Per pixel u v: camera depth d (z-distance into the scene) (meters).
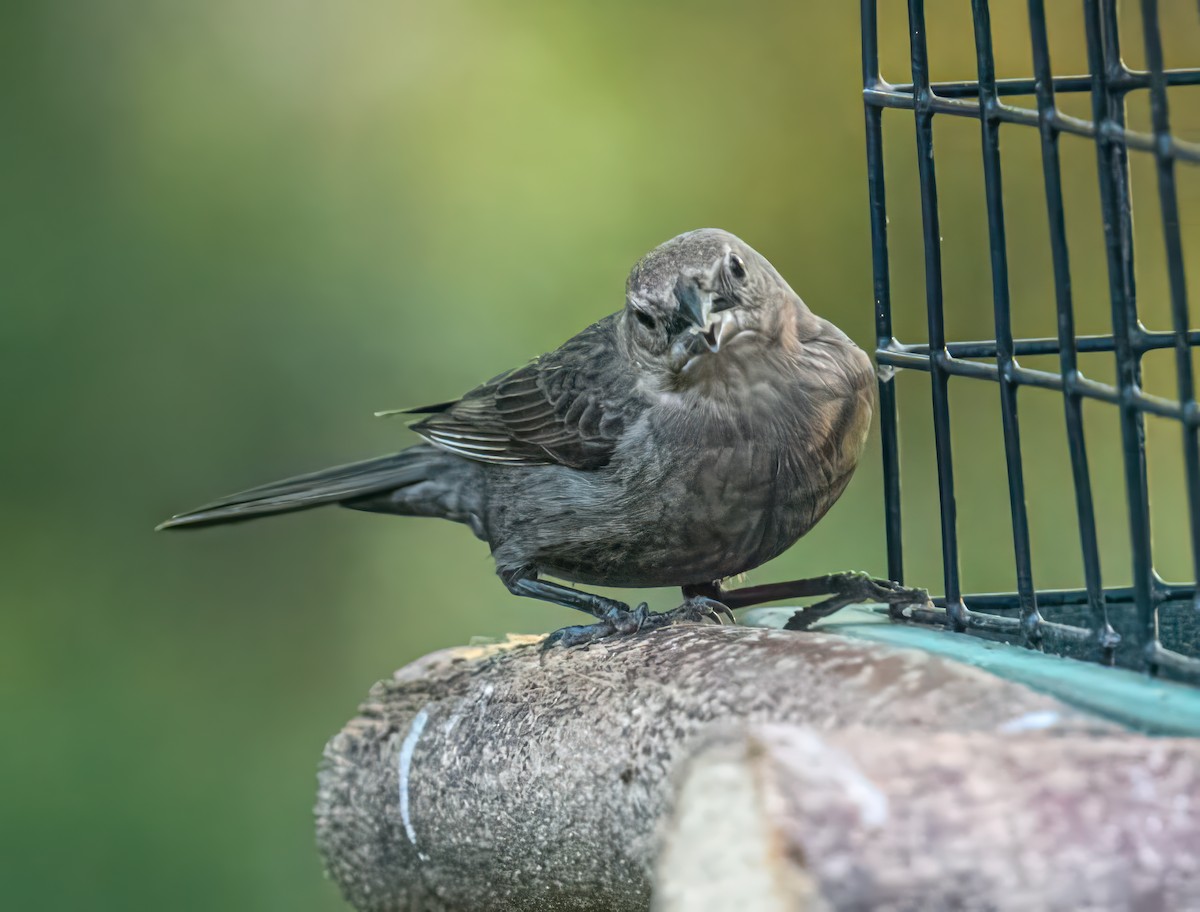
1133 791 3.86
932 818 3.80
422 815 6.71
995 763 3.87
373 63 16.34
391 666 15.14
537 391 8.02
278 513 9.10
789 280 15.09
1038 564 13.16
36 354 15.77
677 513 7.50
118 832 14.09
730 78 15.71
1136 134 5.39
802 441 7.25
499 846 6.27
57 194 16.12
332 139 16.25
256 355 15.82
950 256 14.05
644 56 15.92
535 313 15.38
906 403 13.87
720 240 7.31
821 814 3.78
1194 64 8.95
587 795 5.66
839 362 7.39
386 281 15.74
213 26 16.48
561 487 7.85
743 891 3.81
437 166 15.92
